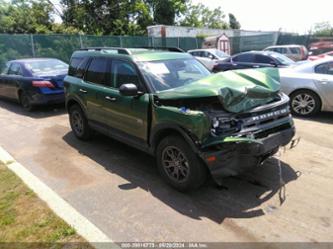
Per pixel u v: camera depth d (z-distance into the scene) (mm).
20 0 29562
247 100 3473
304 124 6672
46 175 4500
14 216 3371
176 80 4445
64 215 3357
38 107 9273
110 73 4945
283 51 18141
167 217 3346
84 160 5051
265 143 3502
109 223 3268
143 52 4855
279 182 4004
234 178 4137
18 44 16062
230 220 3250
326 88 6836
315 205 3459
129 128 4523
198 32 28062
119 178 4344
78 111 5910
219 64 12758
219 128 3305
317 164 4531
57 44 17297
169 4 32844
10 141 6188
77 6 30484
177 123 3535
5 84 9680
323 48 22906
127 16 31078
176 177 3877
